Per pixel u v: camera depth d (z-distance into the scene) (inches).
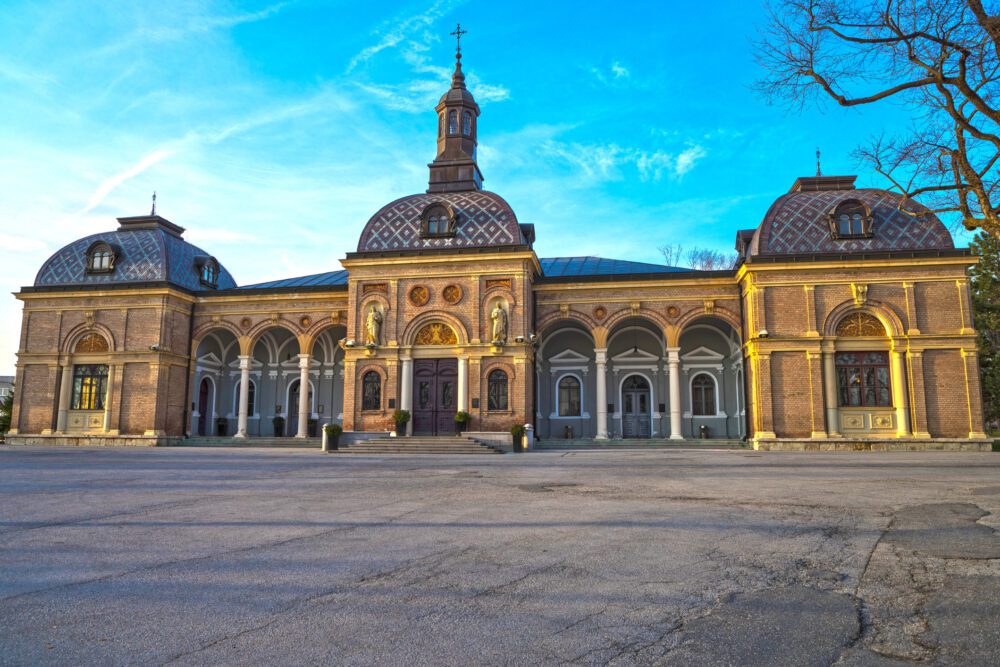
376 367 1294.3
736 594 235.3
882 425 1175.6
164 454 1028.5
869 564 276.5
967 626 203.0
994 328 1624.0
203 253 1620.3
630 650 183.8
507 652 181.8
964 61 487.8
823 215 1259.8
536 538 329.4
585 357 1504.7
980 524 360.5
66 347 1443.2
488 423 1243.8
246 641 189.5
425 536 335.9
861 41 522.9
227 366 1646.2
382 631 197.6
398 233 1337.4
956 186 532.1
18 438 1423.5
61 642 188.5
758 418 1197.7
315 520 385.4
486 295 1280.8
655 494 497.4
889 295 1193.4
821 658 178.9
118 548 308.3
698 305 1333.7
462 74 1545.3
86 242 1520.7
